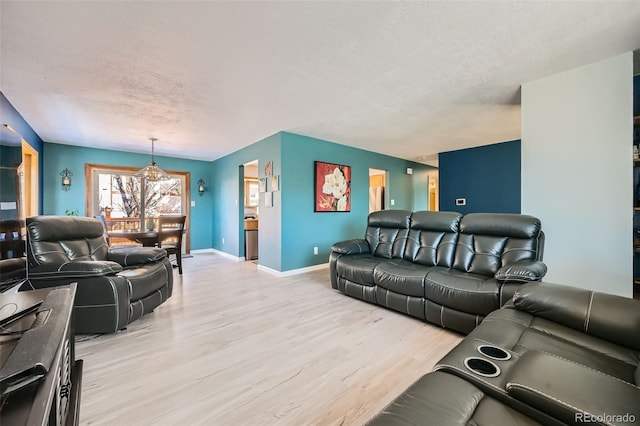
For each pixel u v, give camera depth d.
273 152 4.31
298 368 1.77
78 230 2.64
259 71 2.31
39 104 2.96
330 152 4.83
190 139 4.54
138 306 2.38
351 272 3.08
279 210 4.19
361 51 2.03
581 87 2.27
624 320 1.23
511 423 0.78
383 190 6.43
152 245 4.24
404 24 1.74
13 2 1.50
